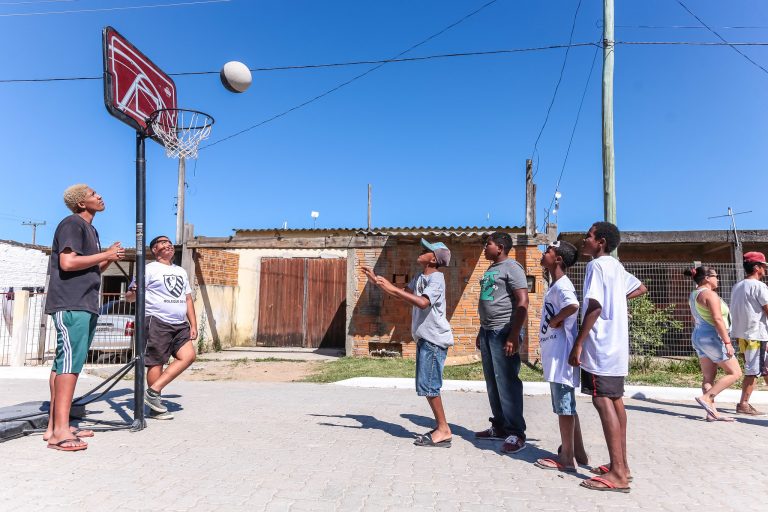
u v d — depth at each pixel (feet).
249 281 52.47
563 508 10.74
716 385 20.51
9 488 11.01
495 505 10.82
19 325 36.52
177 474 12.25
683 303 42.57
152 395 18.01
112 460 13.20
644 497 11.47
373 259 41.60
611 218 30.45
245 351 47.78
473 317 39.60
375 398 23.79
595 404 12.18
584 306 12.23
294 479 12.11
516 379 15.35
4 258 62.28
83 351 14.48
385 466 13.30
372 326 41.29
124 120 17.15
